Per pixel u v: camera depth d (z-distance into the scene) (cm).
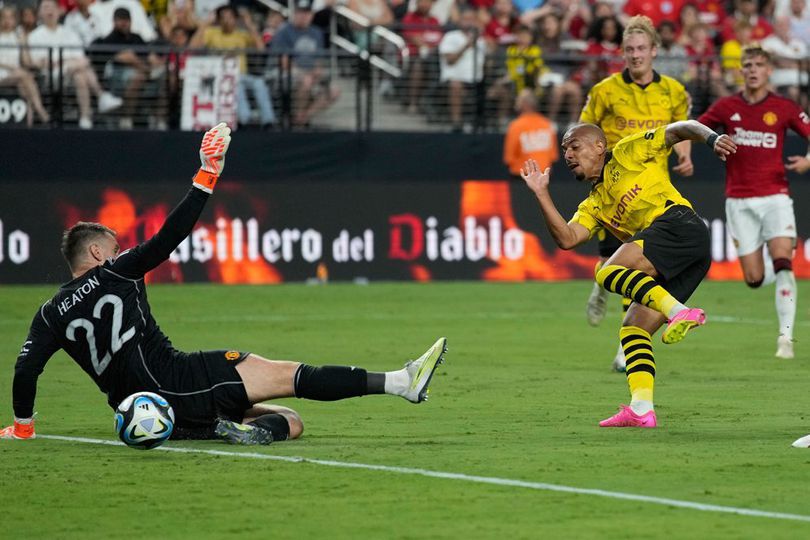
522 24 8625
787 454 2730
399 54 8669
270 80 8300
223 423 2839
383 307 6675
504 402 3638
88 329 2795
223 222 7906
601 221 3331
